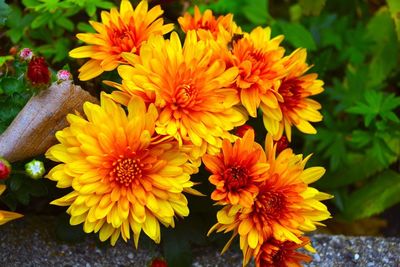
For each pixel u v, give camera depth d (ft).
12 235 2.07
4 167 1.81
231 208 1.87
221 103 1.93
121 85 1.91
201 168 2.05
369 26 2.65
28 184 1.95
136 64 1.89
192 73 1.89
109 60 1.95
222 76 1.93
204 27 2.07
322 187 2.53
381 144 2.39
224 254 2.12
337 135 2.47
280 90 2.01
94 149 1.83
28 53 2.03
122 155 1.84
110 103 1.86
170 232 2.06
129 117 1.86
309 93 2.05
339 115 2.67
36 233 2.09
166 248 2.06
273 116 1.98
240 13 2.61
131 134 1.84
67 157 1.84
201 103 1.89
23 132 1.89
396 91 2.70
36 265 2.02
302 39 2.50
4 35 2.35
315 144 2.53
